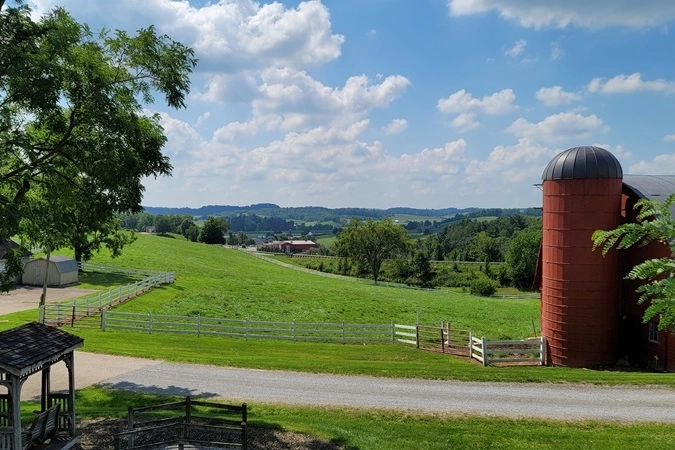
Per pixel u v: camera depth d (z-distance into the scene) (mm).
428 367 23922
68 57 15578
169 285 51969
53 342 13922
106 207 16812
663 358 24031
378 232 88062
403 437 15117
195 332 32750
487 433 15609
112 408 17516
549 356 26500
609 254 25531
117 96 17125
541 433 15609
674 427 16266
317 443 14406
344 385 20875
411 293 66312
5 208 15070
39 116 16094
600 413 17641
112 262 68125
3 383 12219
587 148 26047
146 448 13602
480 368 24422
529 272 87562
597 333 25562
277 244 180125
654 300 7309
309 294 55406
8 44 14727
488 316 49219
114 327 32875
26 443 12977
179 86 18250
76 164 17016
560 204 25953
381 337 33031
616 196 25578
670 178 27922
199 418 13789
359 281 85000
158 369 23094
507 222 176375
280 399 18984
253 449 13906
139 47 17422
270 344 30734
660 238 7305
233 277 70375
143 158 17625
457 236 178500
